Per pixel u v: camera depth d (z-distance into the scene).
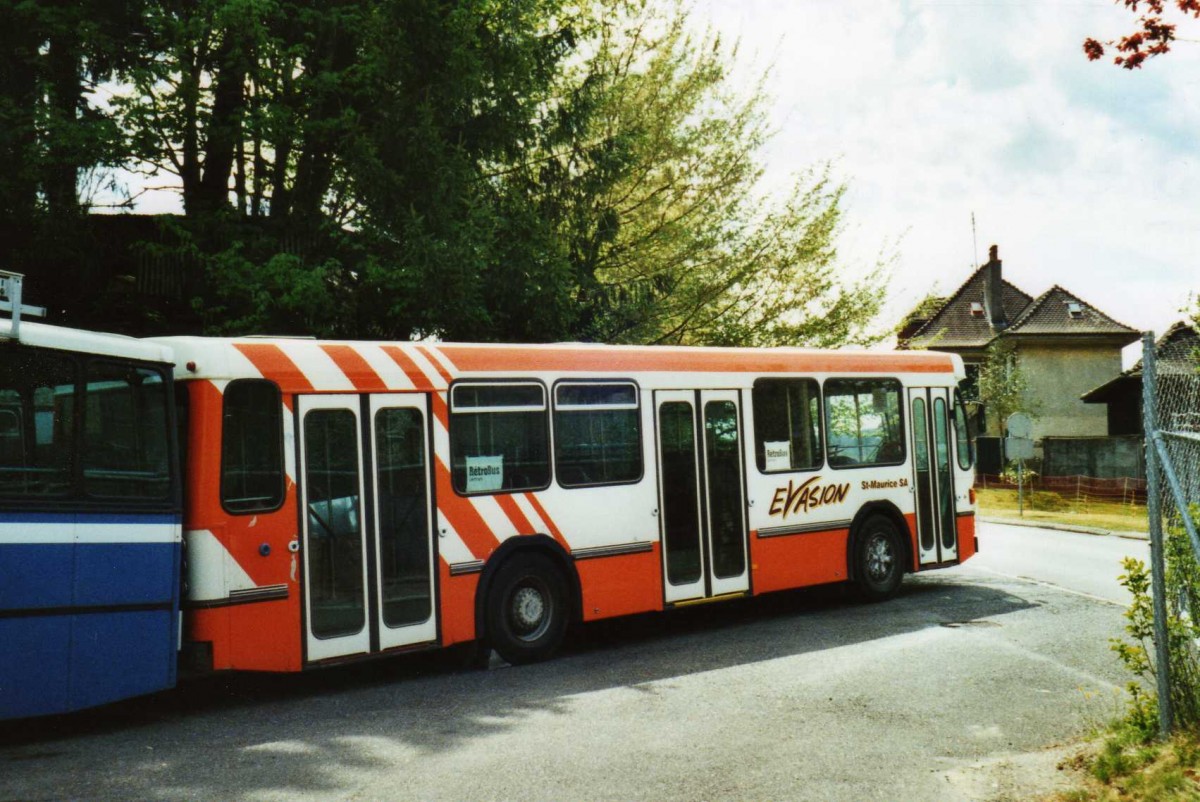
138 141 13.30
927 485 14.22
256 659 8.25
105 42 13.39
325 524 8.77
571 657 10.41
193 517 8.16
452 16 14.23
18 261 13.86
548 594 10.39
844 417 13.38
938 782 6.14
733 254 21.22
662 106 21.34
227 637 8.12
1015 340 55.12
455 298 14.56
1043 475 42.03
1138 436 39.19
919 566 13.97
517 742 7.14
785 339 22.19
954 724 7.48
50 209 13.52
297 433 8.69
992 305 60.56
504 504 10.05
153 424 7.84
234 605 8.17
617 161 18.36
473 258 14.30
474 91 15.21
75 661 7.14
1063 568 16.95
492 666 9.99
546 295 16.33
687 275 21.02
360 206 14.91
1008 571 16.56
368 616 8.96
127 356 7.68
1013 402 49.12
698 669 9.57
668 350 11.73
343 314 14.39
